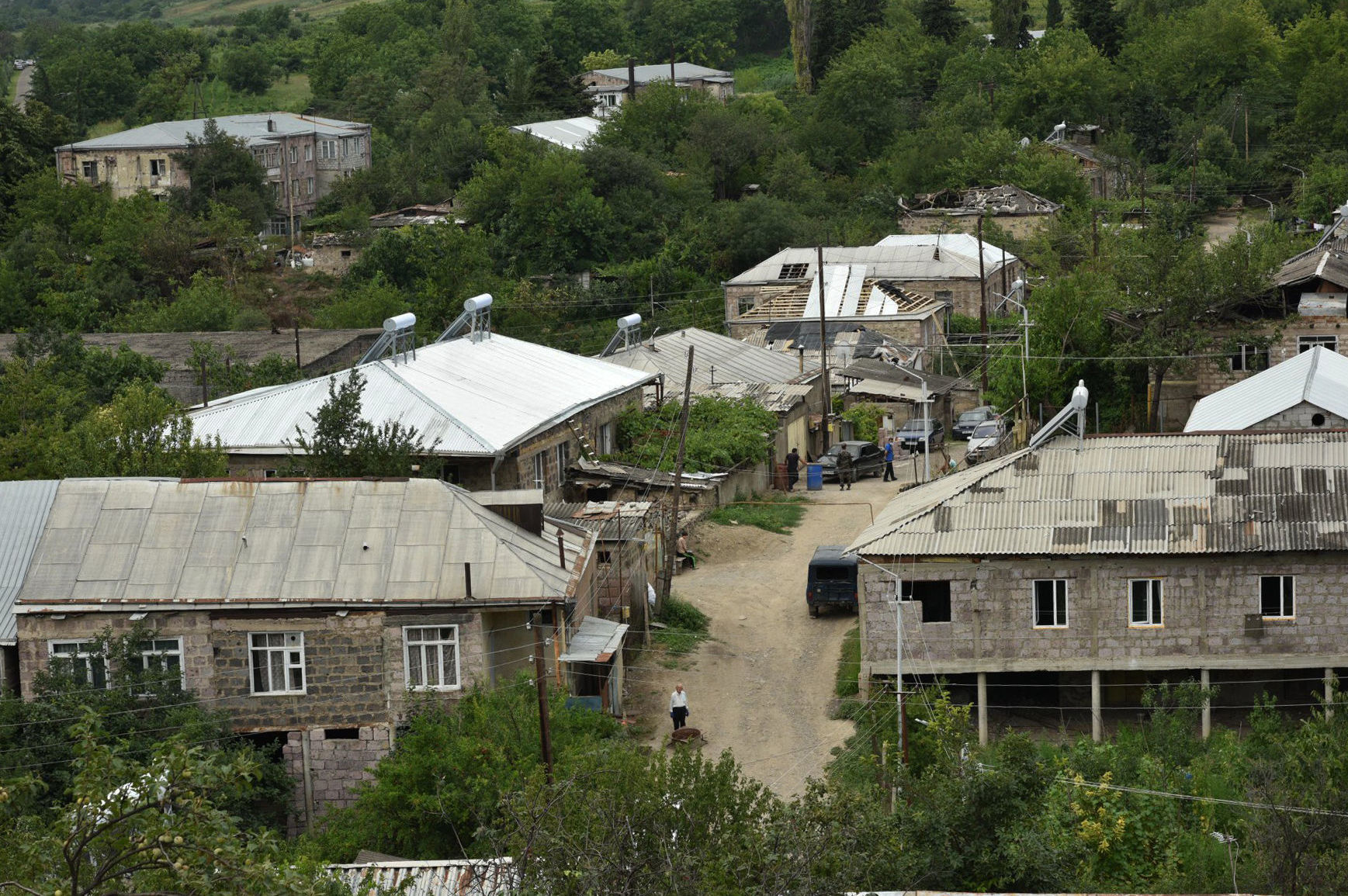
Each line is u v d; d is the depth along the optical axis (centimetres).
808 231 12088
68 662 3819
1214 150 13800
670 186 13012
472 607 3838
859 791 3144
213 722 3747
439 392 5553
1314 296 6994
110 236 12056
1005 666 4150
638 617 4772
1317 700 4206
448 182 14312
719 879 2334
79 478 4206
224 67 19275
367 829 3472
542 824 2503
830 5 16775
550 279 11712
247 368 7800
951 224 12144
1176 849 3334
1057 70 14812
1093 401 7269
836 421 7512
